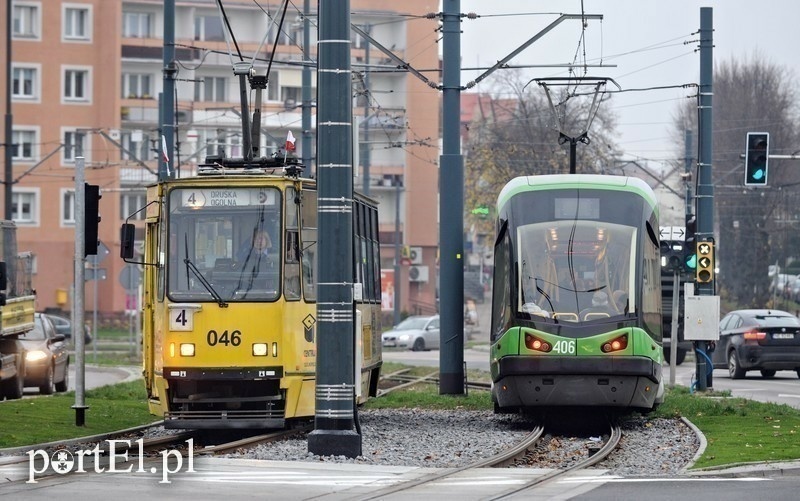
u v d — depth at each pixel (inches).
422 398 3294.8
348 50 1993.1
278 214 2294.5
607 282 2527.1
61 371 3757.4
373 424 2699.3
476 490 1601.9
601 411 2915.8
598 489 1589.6
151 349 2356.1
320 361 2001.7
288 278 2287.2
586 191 2600.9
